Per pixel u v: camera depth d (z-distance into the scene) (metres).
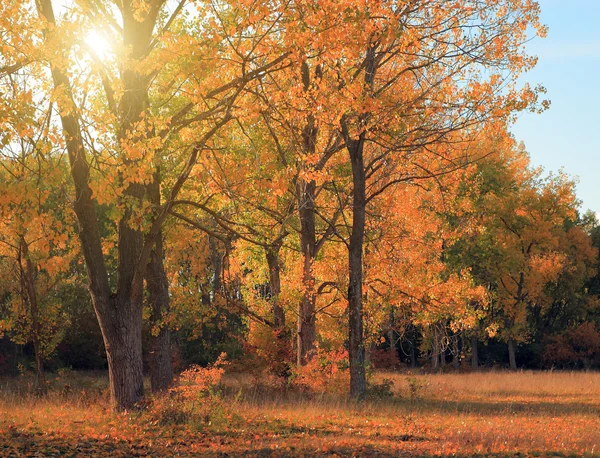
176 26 17.25
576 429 13.09
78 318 37.00
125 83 13.17
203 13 11.36
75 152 12.66
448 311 22.05
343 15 11.24
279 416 13.81
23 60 10.47
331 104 13.59
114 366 13.49
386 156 19.59
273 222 20.30
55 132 10.13
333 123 14.03
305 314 20.58
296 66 12.26
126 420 12.24
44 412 13.66
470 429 12.43
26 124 9.53
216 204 17.70
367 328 23.67
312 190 19.30
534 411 17.23
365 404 16.22
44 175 10.20
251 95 13.93
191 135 14.60
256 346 20.61
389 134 16.23
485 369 41.06
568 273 51.59
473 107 15.24
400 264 21.61
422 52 16.06
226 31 11.28
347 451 9.61
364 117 16.08
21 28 10.06
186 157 16.84
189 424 11.98
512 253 39.78
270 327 20.73
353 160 17.83
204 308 20.14
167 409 12.57
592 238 62.03
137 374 13.66
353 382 17.80
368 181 21.05
